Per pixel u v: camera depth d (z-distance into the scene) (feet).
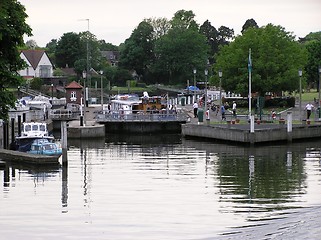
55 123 320.70
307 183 158.61
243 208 130.41
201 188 153.28
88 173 177.47
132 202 137.39
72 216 124.98
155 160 205.26
